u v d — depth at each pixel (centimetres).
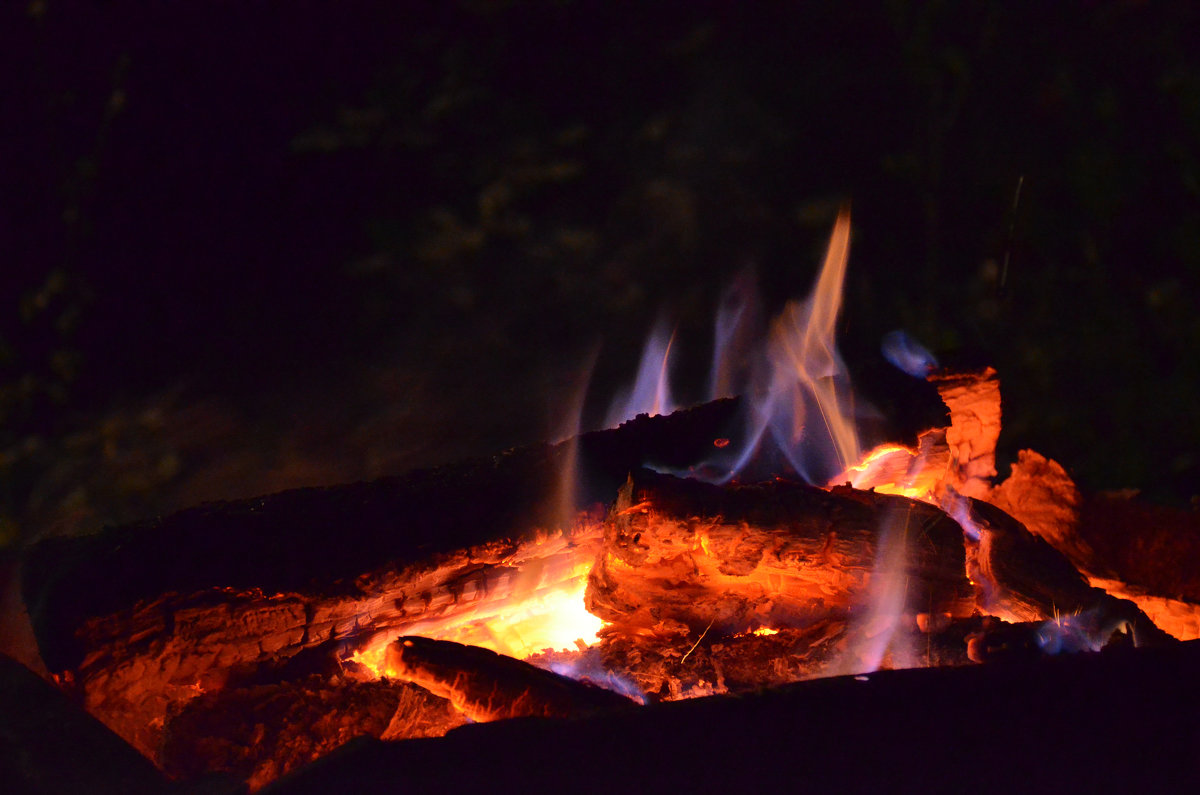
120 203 541
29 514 444
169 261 541
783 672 206
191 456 470
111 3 545
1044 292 540
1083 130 550
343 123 564
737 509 216
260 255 550
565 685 188
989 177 566
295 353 527
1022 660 187
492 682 184
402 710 200
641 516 211
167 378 509
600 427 486
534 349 535
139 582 208
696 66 596
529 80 590
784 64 595
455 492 240
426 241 564
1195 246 523
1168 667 148
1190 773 125
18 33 541
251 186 555
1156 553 315
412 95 576
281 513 232
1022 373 515
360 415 495
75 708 160
